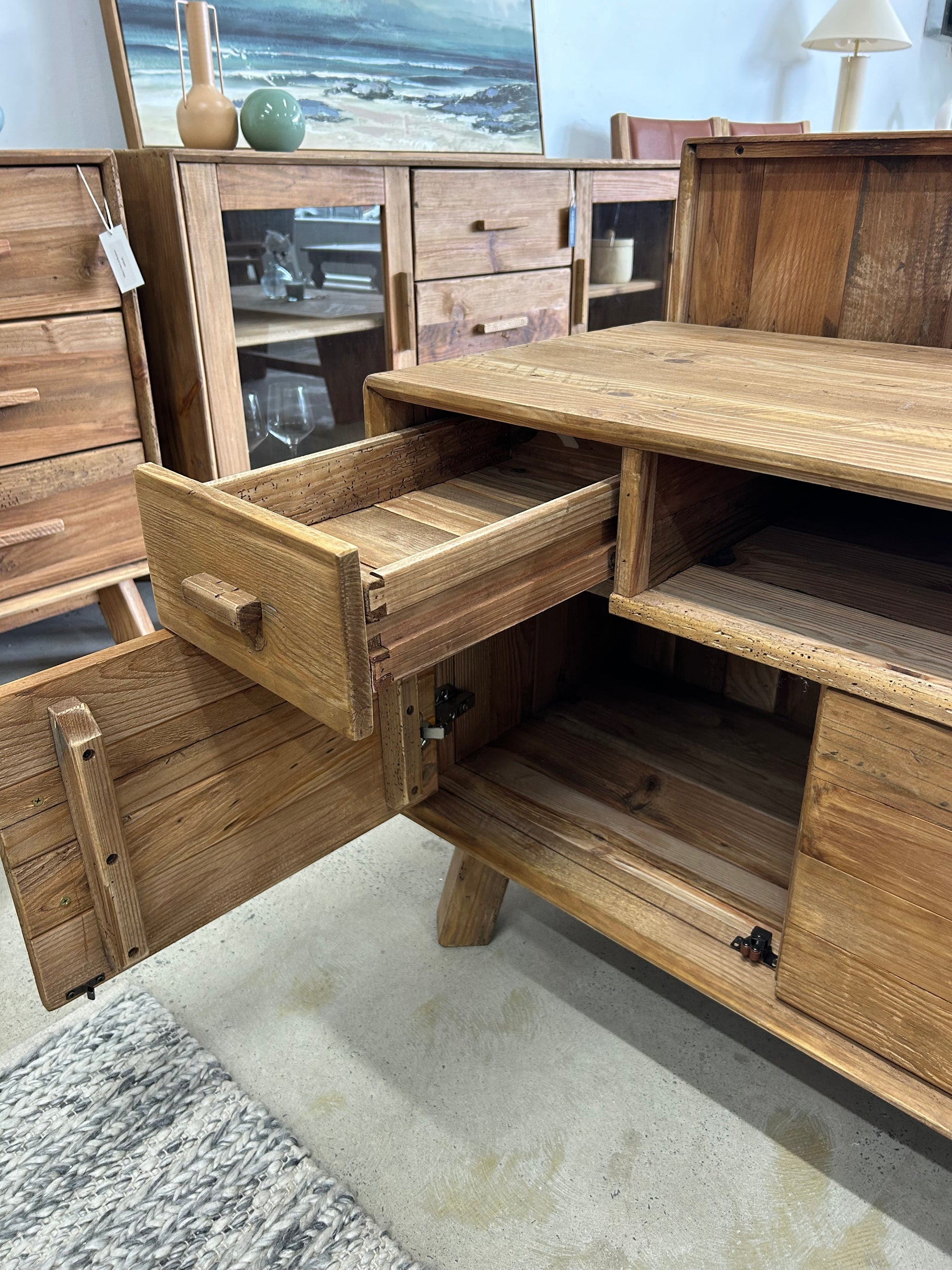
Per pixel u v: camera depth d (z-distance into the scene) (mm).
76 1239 784
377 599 585
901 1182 843
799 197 1035
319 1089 932
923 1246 789
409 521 843
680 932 842
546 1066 958
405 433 896
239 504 617
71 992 702
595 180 2010
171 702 702
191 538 667
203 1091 916
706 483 817
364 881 1227
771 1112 912
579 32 2443
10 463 1277
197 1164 845
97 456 1363
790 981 757
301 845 850
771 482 924
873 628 708
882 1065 719
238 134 1529
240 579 630
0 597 1330
